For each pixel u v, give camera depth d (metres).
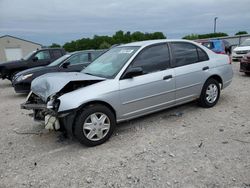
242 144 4.00
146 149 4.03
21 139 4.81
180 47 5.41
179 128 4.82
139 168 3.49
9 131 5.30
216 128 4.72
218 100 6.45
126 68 4.61
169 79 5.02
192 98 5.57
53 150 4.24
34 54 12.59
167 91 5.03
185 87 5.32
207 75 5.67
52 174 3.48
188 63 5.43
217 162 3.51
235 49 17.58
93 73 4.98
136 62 4.75
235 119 5.14
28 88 8.75
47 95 4.24
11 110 7.14
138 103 4.69
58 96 4.23
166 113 5.71
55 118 4.15
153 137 4.48
